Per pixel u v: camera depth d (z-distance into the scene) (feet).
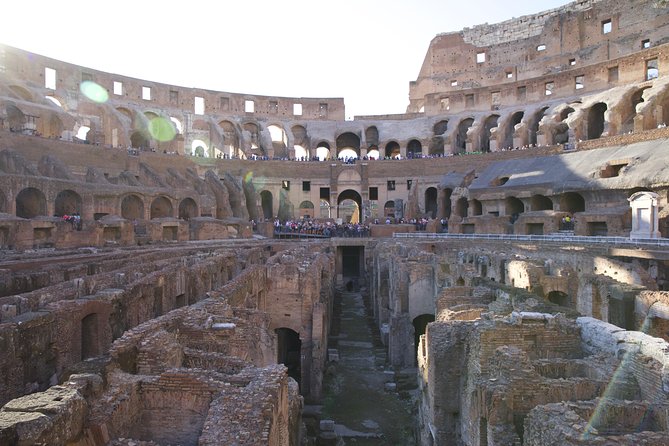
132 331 47.75
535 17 343.05
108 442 31.30
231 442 29.32
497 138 290.76
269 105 356.18
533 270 86.43
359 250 229.45
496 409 38.58
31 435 25.99
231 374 40.22
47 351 55.06
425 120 337.72
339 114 362.94
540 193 202.28
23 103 217.97
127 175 222.07
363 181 304.71
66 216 172.04
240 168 296.30
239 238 218.38
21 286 87.81
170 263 111.14
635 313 66.74
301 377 86.74
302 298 88.89
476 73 363.15
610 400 34.58
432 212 299.79
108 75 296.10
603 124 261.85
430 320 109.40
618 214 151.64
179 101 328.29
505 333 49.65
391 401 84.48
